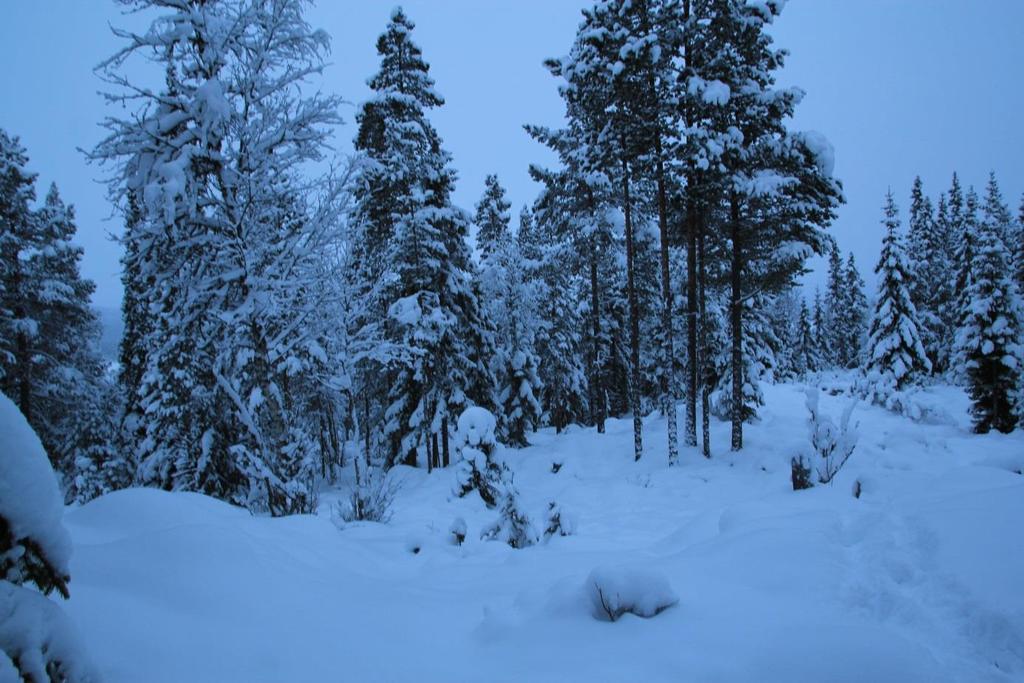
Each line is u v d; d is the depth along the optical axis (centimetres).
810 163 1608
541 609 417
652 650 330
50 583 240
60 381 2336
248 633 378
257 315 949
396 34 2075
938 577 361
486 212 3017
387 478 2086
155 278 959
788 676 288
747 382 2289
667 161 1758
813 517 545
